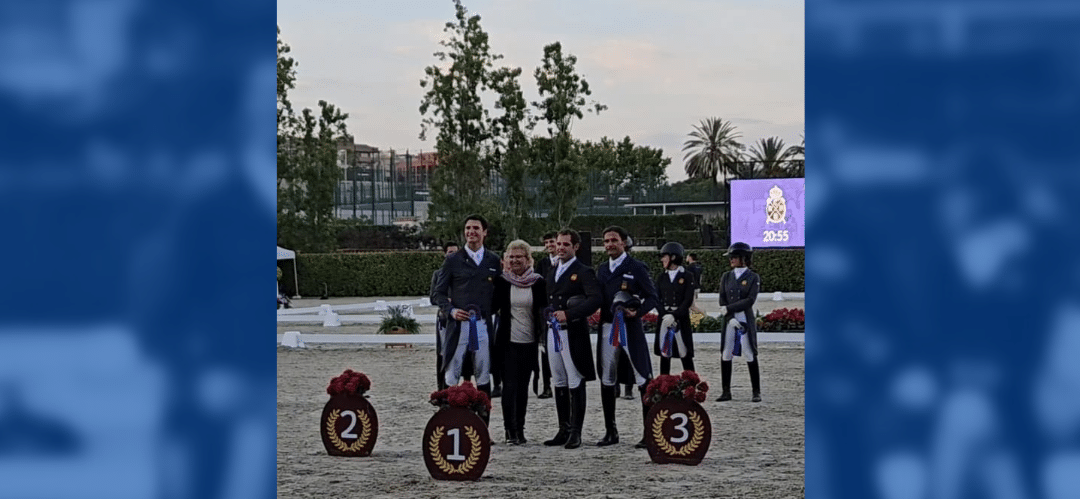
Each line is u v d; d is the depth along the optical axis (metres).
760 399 13.33
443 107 43.78
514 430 10.18
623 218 61.66
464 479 8.35
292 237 46.19
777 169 49.59
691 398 9.04
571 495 7.77
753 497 7.64
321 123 46.72
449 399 8.46
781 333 22.14
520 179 43.97
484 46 43.69
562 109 43.31
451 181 44.16
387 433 11.16
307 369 17.91
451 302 10.05
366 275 44.91
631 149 84.69
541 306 10.08
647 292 9.88
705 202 73.19
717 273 43.25
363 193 64.38
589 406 13.07
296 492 7.93
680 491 7.86
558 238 9.91
